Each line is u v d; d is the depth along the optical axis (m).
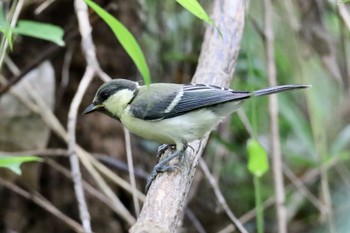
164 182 7.00
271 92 7.69
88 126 10.84
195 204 11.65
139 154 11.35
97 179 8.95
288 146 13.11
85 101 10.85
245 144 11.95
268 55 9.11
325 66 10.77
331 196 11.88
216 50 8.27
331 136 12.16
